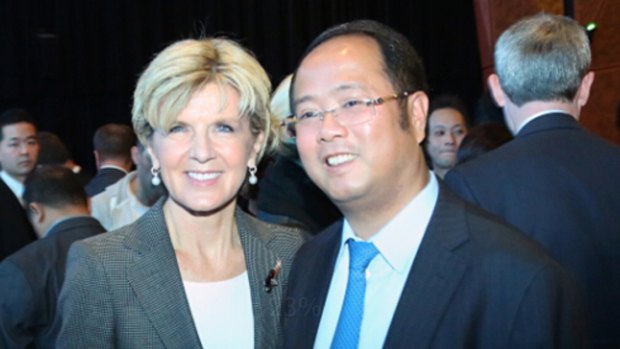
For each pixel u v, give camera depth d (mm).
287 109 2135
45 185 2926
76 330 1725
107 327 1729
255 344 1791
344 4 7531
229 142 1768
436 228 1472
